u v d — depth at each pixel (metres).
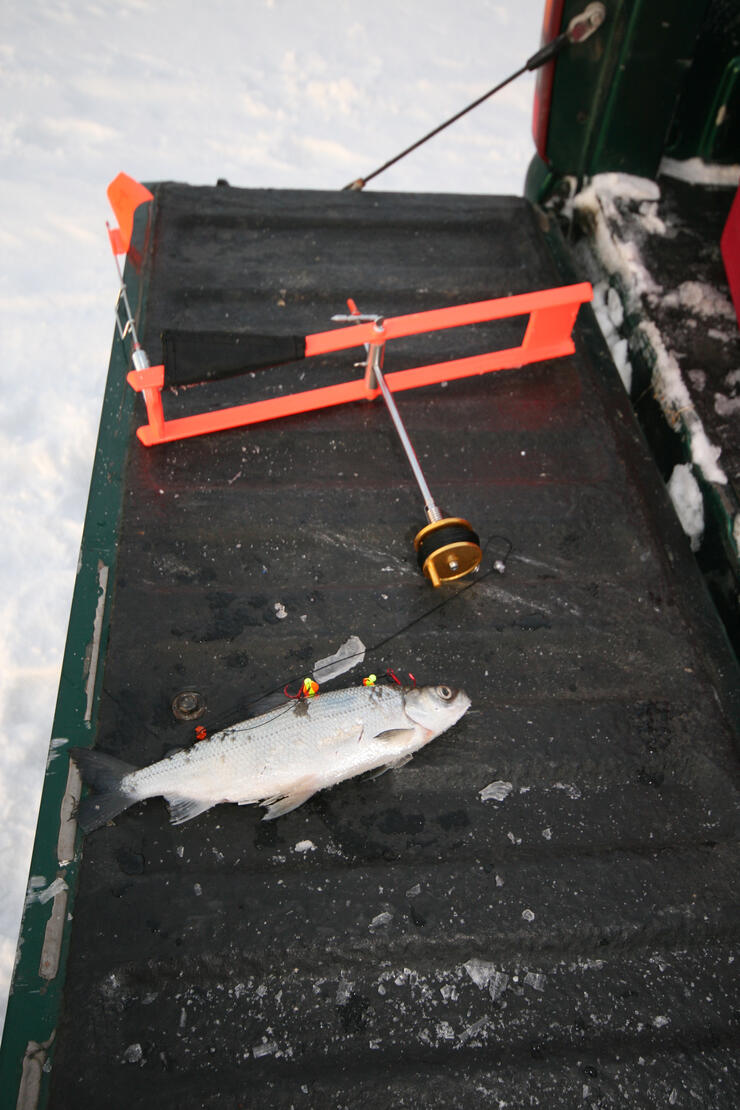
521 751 2.41
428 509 2.66
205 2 7.64
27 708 3.55
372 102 6.90
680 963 2.12
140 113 6.48
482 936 2.11
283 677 2.49
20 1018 1.93
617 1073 1.96
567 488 3.03
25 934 2.03
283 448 3.04
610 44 3.37
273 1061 1.93
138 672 2.46
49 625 3.78
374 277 3.63
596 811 2.34
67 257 5.37
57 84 6.54
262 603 2.64
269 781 2.24
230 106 6.66
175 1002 1.99
